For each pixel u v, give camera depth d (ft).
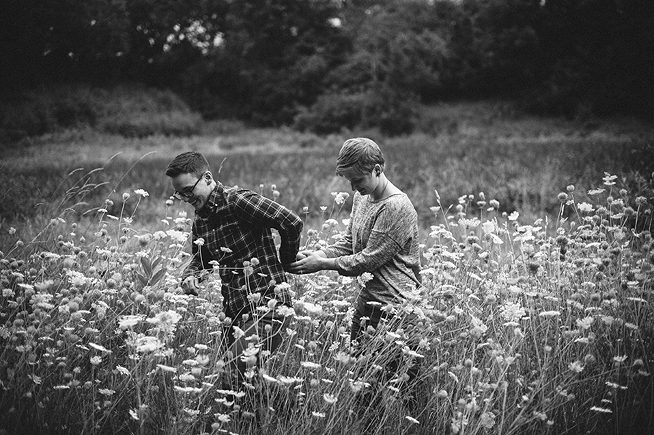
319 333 11.71
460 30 180.14
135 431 9.54
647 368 10.09
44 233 17.97
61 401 9.65
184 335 11.59
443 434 9.30
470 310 11.34
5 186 30.81
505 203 30.42
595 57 149.18
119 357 10.94
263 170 50.44
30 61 160.56
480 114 158.20
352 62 172.96
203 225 10.82
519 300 11.62
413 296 9.91
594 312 11.01
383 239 10.43
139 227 24.20
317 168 49.65
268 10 185.78
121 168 52.85
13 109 136.36
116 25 167.73
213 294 11.93
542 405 9.31
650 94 140.15
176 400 9.10
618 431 9.36
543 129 136.26
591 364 10.36
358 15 192.65
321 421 9.29
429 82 162.50
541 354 10.73
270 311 10.39
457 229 20.44
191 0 188.34
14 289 12.07
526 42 164.35
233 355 9.97
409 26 175.22
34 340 10.00
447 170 40.50
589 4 155.12
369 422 10.23
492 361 10.45
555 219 25.30
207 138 147.74
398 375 10.10
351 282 13.14
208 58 192.95
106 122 144.77
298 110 172.45
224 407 9.94
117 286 10.98
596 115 143.54
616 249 11.82
